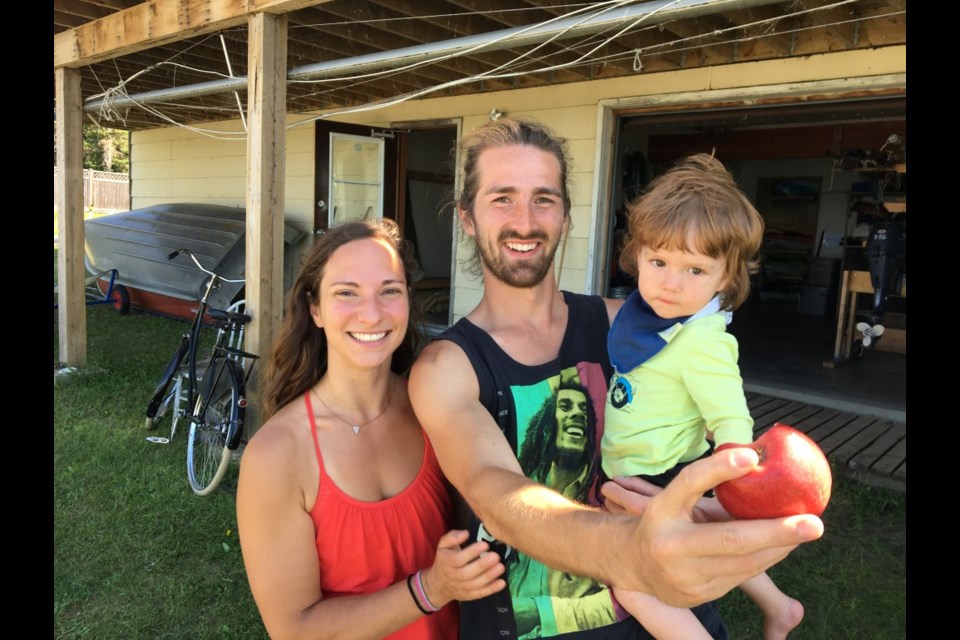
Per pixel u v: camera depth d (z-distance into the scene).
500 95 6.96
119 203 25.81
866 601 2.98
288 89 7.24
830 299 10.66
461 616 1.29
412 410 1.48
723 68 5.45
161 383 4.77
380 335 1.34
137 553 3.32
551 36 4.00
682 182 1.27
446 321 8.69
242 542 1.30
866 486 4.14
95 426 5.00
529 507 0.90
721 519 1.00
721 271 1.23
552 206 1.32
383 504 1.33
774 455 0.76
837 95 5.01
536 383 1.29
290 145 9.34
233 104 8.84
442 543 1.16
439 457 1.20
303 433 1.33
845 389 6.13
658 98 5.81
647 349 1.25
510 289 1.34
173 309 9.04
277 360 1.48
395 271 1.37
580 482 1.29
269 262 4.28
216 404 4.18
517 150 1.31
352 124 7.54
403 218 8.32
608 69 6.04
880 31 4.66
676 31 4.59
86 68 7.34
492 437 1.13
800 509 0.73
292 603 1.27
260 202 4.22
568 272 6.53
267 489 1.26
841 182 11.23
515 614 1.22
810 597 3.02
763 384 6.32
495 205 1.31
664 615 1.21
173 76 7.65
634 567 0.72
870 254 6.96
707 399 1.18
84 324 6.59
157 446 4.68
